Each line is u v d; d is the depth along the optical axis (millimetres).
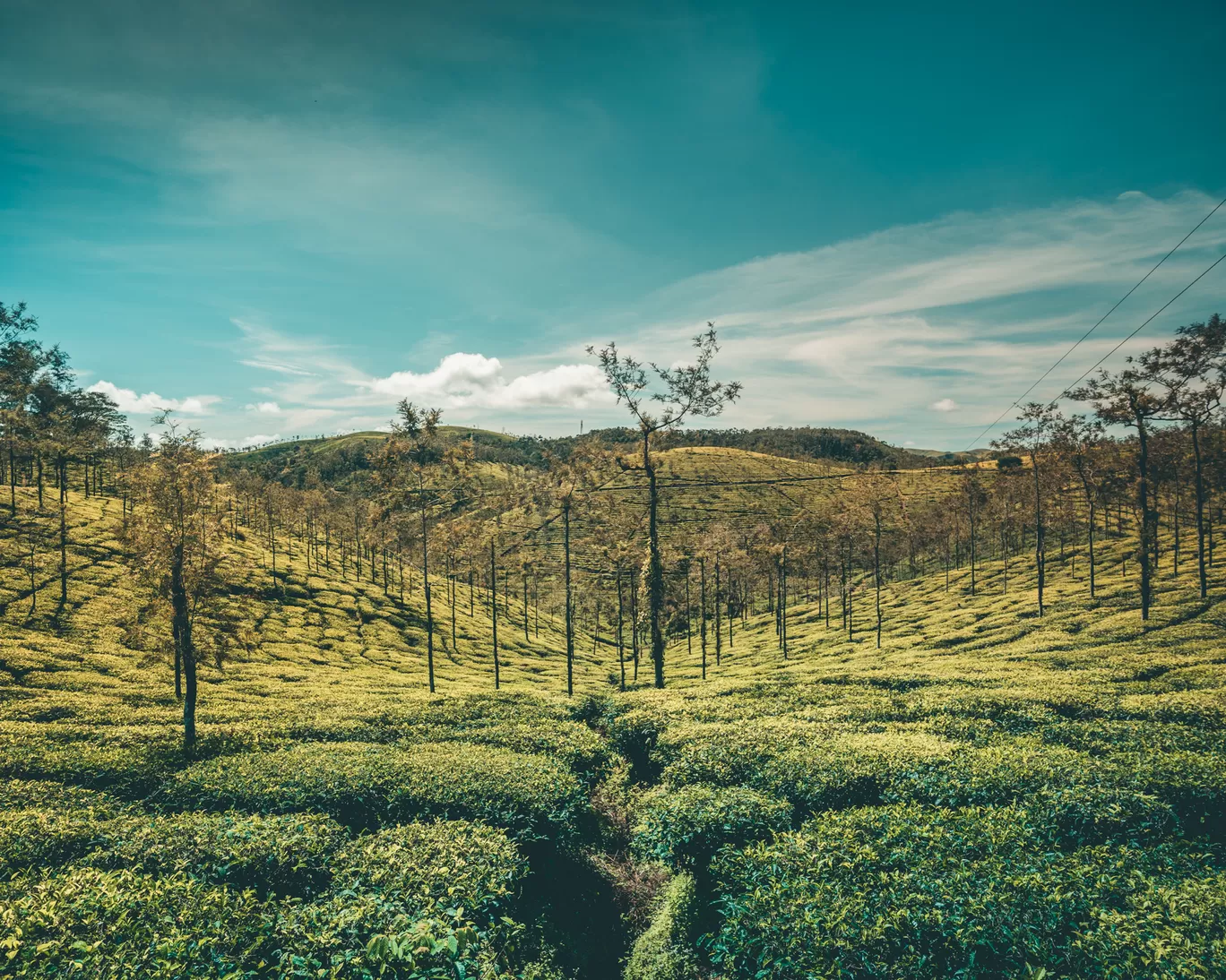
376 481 47125
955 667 41469
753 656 77688
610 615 88688
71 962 7980
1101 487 58375
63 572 59344
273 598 76688
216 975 8289
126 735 26891
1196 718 21938
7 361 79125
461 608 98500
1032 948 8672
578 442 49406
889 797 15602
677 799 15781
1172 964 7820
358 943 9047
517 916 13344
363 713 33031
